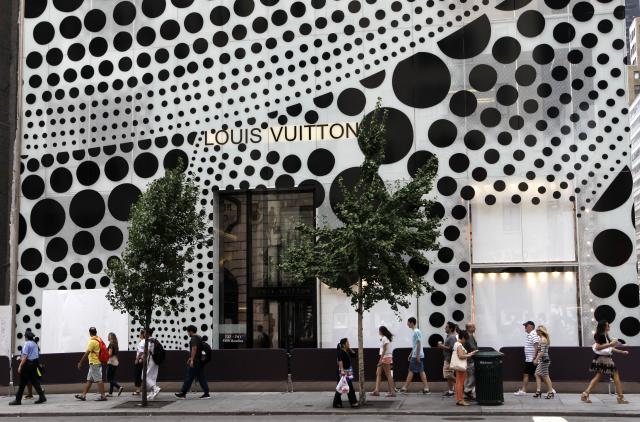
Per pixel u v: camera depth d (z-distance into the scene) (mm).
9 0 24578
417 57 20188
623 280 18500
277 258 20828
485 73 19750
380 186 16031
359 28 20594
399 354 18328
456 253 19312
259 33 21188
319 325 20000
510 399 16203
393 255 16172
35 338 21484
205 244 20828
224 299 21031
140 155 21594
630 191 18734
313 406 15945
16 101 24250
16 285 21797
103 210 21625
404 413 14680
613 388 17297
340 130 20438
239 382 19000
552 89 19344
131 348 20922
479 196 19422
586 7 19422
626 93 18984
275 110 20875
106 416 15664
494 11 19891
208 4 21641
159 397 18188
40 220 21938
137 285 16719
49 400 18203
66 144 22078
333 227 20094
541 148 19250
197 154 21219
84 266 21531
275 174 20688
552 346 18219
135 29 22047
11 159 24172
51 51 22500
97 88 22078
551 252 18938
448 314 19156
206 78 21391
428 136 19844
